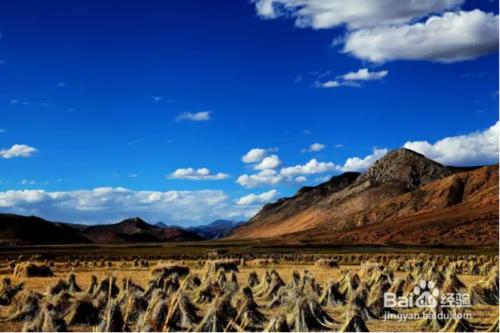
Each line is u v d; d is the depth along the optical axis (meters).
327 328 25.86
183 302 27.00
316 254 102.25
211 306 25.92
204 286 35.31
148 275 53.50
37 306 29.53
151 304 27.58
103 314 28.41
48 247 174.88
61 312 28.84
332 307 32.50
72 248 163.00
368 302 30.48
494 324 24.77
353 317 25.34
